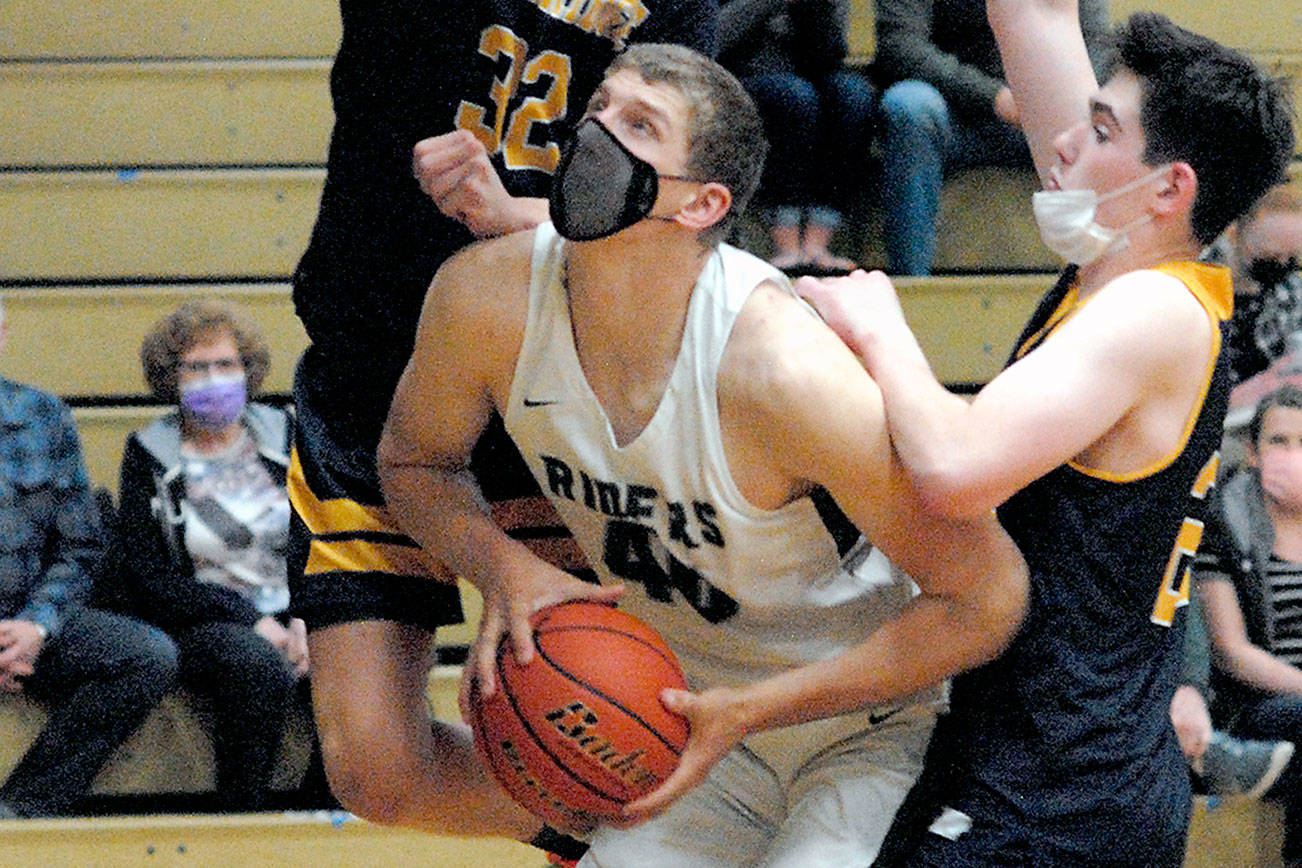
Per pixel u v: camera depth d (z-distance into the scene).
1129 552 6.39
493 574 6.55
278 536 12.34
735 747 7.10
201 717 12.12
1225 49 6.45
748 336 6.10
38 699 11.97
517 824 8.39
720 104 6.08
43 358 14.46
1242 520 11.46
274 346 14.45
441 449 6.95
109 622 11.84
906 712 6.87
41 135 15.63
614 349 6.28
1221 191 6.40
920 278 14.00
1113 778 6.43
